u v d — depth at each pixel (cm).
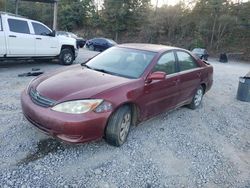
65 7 4916
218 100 761
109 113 347
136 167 346
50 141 382
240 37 3881
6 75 789
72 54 1124
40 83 382
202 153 407
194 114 587
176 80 485
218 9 3941
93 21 4803
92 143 389
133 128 458
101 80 385
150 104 428
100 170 330
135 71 424
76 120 325
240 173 367
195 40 3919
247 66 2778
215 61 3028
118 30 4566
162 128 480
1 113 470
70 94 342
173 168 356
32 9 5075
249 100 785
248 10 4084
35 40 934
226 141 468
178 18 4188
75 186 298
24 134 396
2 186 284
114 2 4459
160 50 473
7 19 839
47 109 336
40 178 304
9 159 332
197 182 333
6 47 840
